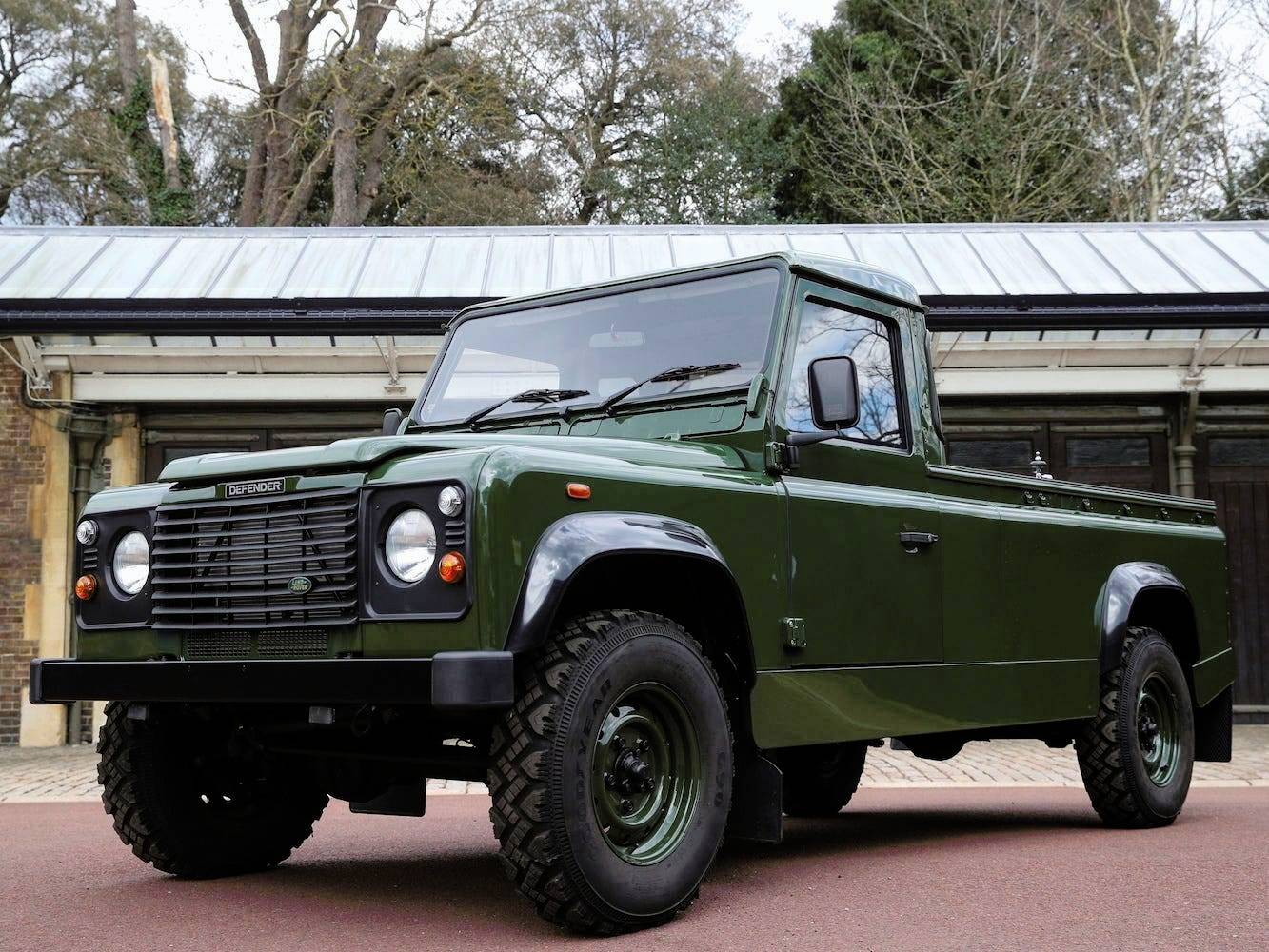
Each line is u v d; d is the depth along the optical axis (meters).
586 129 30.89
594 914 3.44
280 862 4.99
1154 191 22.88
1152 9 24.41
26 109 28.70
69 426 12.31
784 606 4.20
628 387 4.61
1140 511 6.45
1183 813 6.72
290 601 3.63
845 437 4.67
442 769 4.21
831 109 26.94
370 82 25.88
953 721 4.89
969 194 24.17
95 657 4.16
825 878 4.50
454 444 3.70
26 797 8.23
